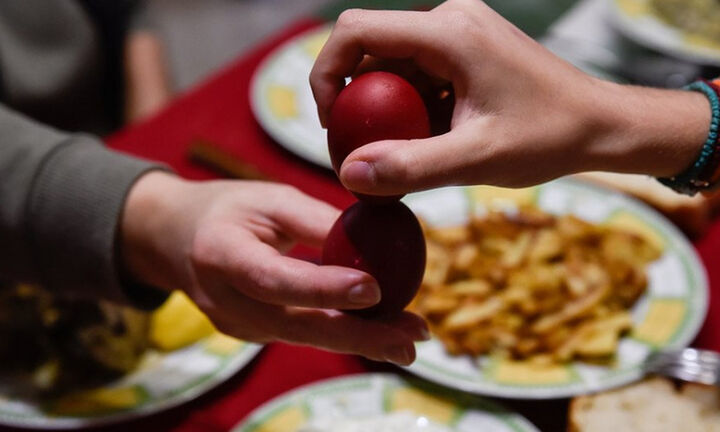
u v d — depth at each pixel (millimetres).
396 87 585
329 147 599
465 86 615
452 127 623
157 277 806
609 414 831
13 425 830
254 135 1241
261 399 865
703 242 1048
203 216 762
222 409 856
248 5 2682
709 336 925
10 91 1412
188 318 893
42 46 1454
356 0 1675
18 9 1425
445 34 606
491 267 941
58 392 856
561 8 1631
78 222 801
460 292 920
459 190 1105
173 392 846
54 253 818
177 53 2457
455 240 986
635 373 859
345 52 619
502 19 633
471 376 854
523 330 897
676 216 1050
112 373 870
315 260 964
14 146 833
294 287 659
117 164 820
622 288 931
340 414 822
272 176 1128
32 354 877
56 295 883
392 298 627
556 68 640
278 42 1467
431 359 868
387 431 793
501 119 615
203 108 1296
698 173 704
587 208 1068
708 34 1466
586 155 654
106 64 1631
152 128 1246
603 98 657
